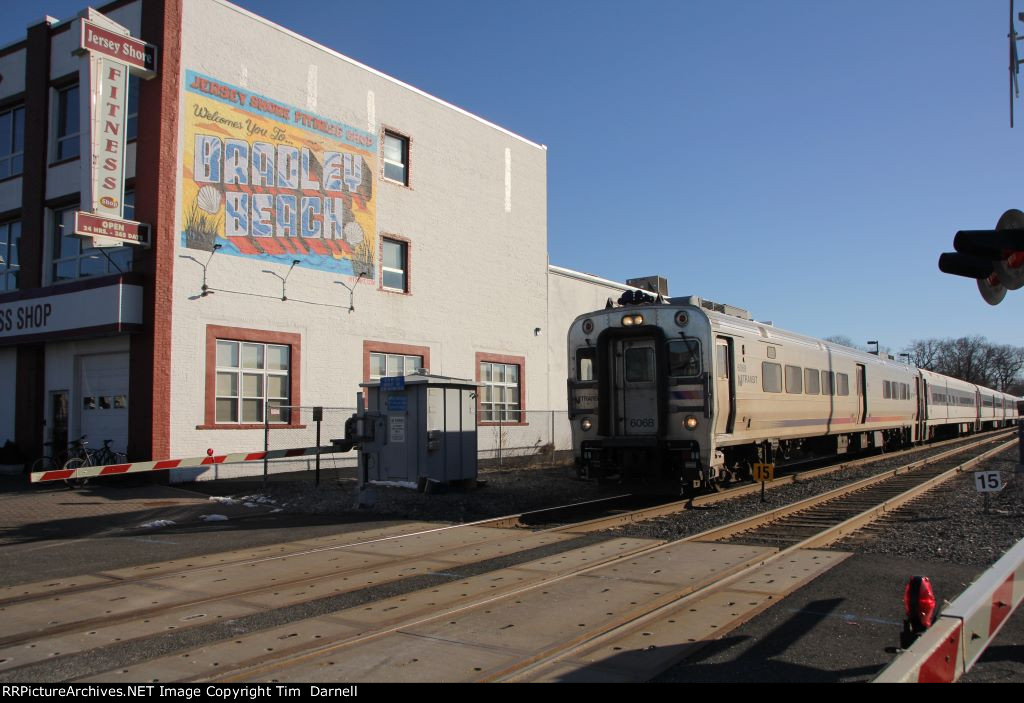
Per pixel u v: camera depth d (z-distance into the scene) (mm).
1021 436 17766
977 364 116812
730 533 9984
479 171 25641
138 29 17500
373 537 10008
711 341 12992
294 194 19609
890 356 27297
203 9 17906
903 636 4062
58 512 12836
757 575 7367
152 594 6930
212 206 17750
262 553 8953
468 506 13133
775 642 5406
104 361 17609
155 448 16297
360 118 21531
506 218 26688
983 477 11312
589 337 14031
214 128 17922
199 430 17156
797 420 16906
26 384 18641
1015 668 4977
